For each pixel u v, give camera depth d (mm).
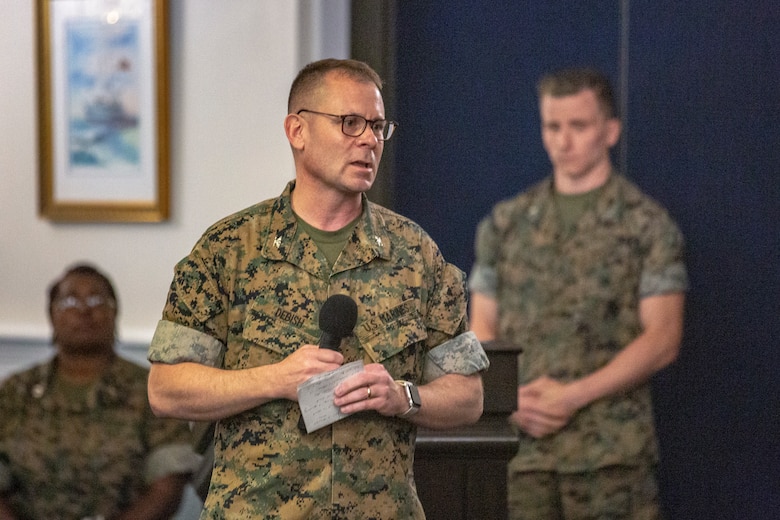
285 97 11461
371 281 5469
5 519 9109
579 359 11297
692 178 11211
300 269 5438
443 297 5648
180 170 11742
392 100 11766
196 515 10719
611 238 11281
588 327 11289
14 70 12117
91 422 9297
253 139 11547
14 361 12211
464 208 11750
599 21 11312
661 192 11266
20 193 12195
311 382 5004
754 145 11086
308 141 5453
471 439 7176
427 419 5344
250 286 5418
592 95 11305
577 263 11352
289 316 5371
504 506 7203
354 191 5430
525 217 11523
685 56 11172
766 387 11148
